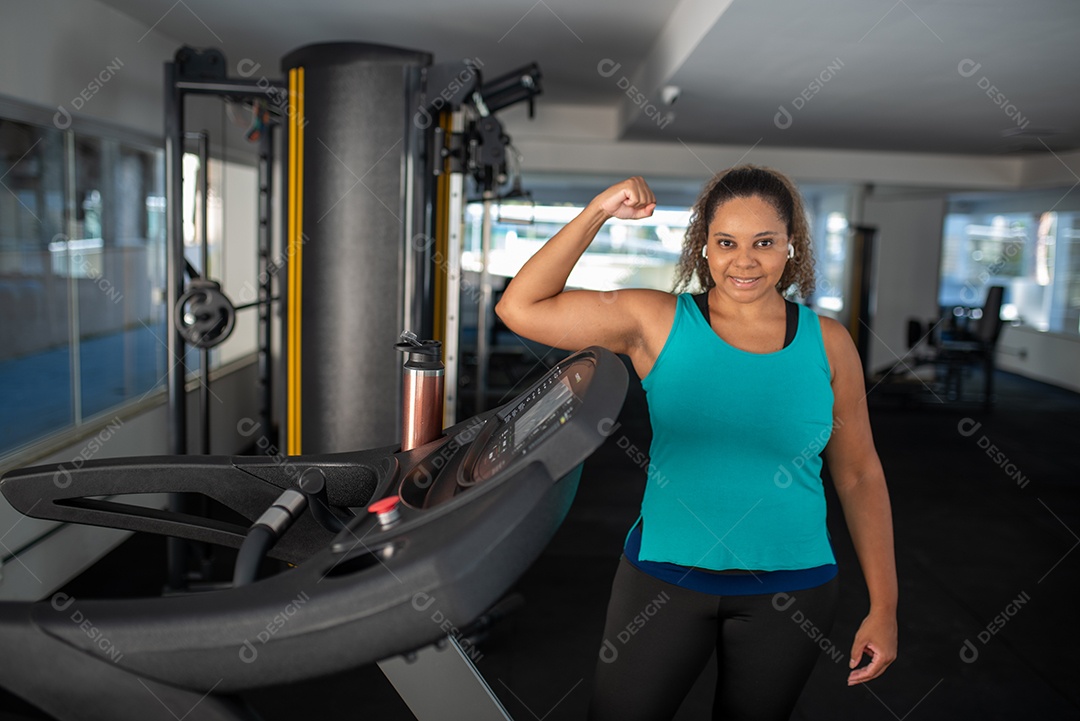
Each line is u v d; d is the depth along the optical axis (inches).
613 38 193.2
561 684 101.4
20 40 122.4
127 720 34.4
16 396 131.2
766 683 51.1
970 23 135.3
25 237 132.3
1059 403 334.6
